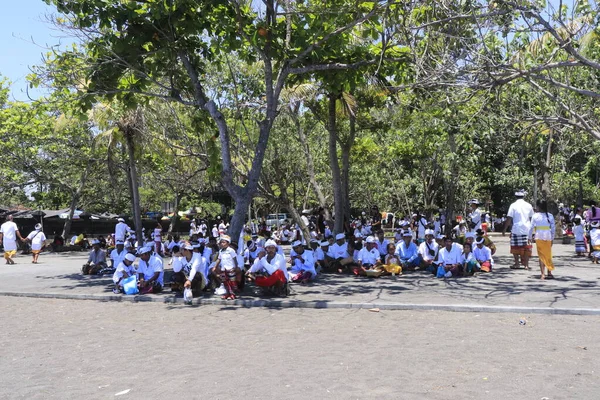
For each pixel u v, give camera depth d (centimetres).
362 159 2869
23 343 822
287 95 1880
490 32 1185
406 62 1446
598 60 1373
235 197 1317
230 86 1895
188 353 728
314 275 1405
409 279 1394
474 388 549
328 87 1542
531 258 1866
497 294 1095
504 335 776
